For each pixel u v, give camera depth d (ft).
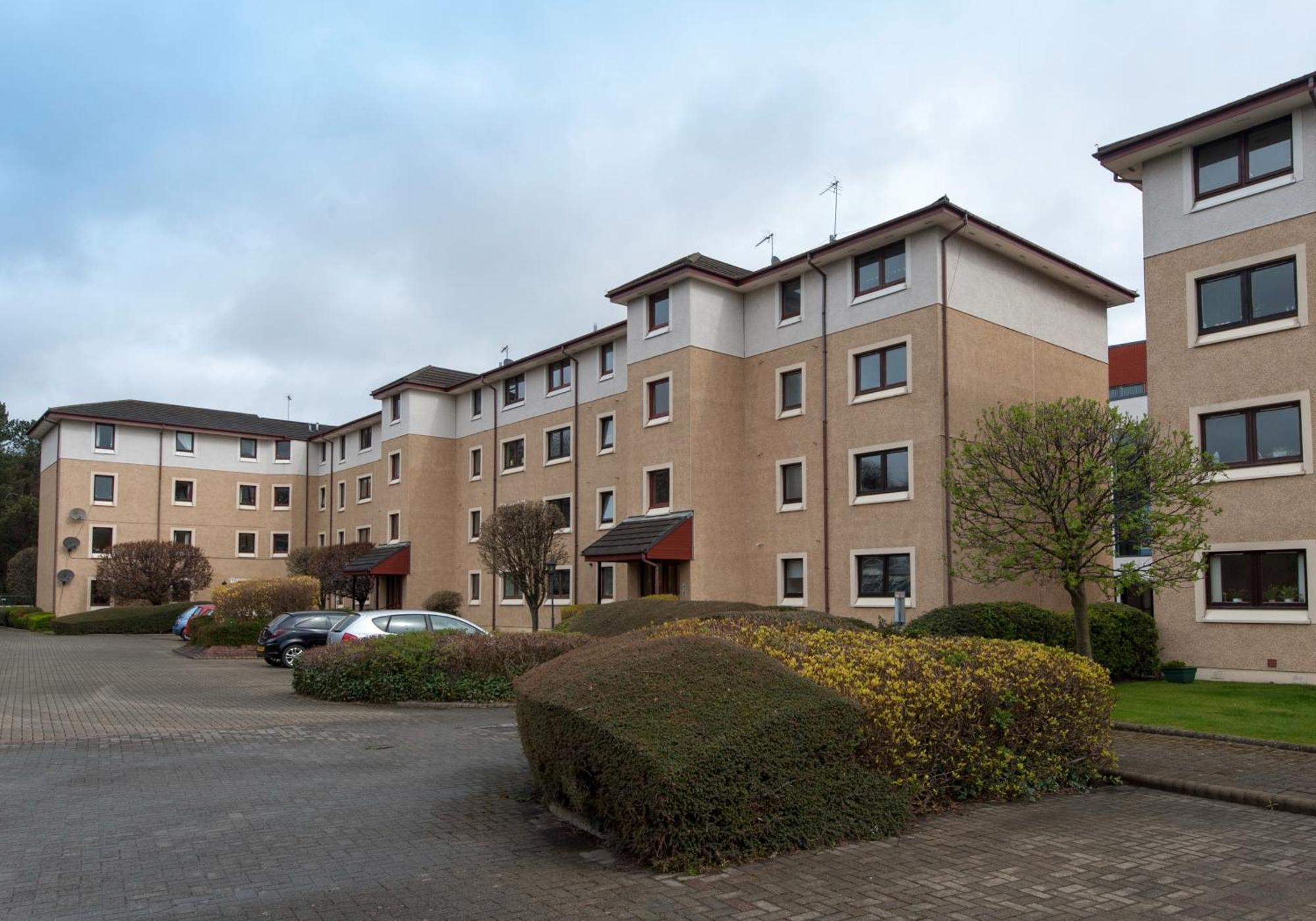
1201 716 39.70
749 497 83.82
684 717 20.63
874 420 73.26
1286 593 51.98
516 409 118.11
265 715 44.88
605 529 99.76
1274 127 54.65
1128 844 21.42
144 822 23.61
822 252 76.74
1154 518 41.42
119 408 157.69
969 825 23.09
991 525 49.26
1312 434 51.42
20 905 17.43
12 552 223.10
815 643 28.04
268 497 167.63
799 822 20.84
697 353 82.69
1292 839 21.94
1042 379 78.38
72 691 56.49
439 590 127.13
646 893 18.02
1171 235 58.13
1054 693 27.02
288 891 18.24
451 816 24.31
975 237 72.23
